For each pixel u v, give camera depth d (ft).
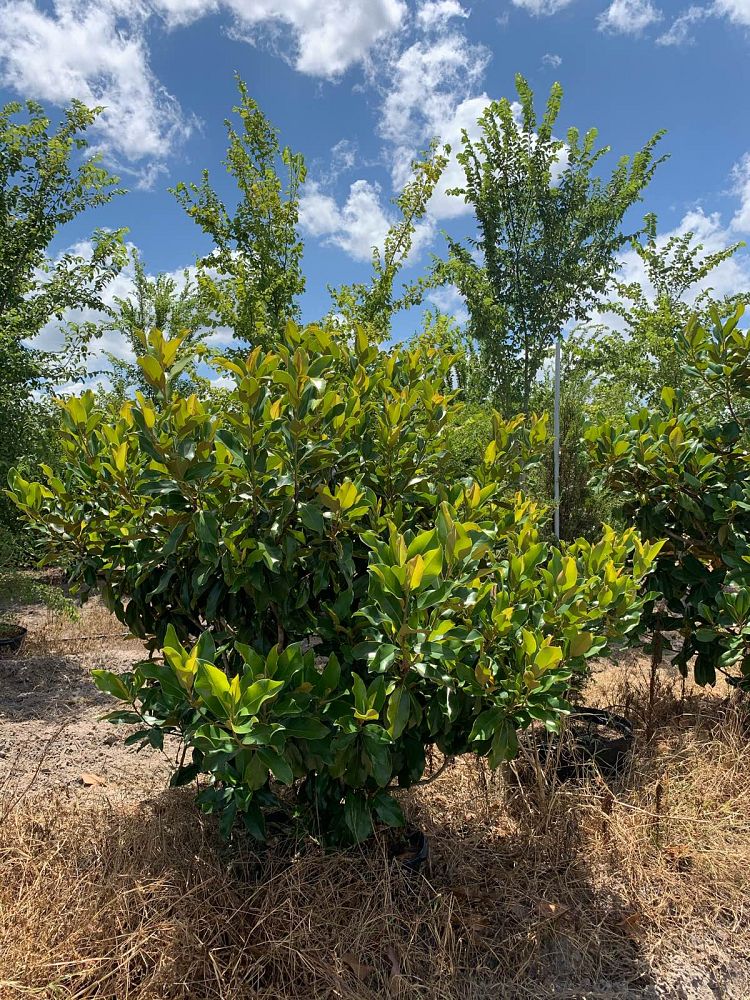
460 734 7.91
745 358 13.12
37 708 14.71
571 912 8.01
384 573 6.56
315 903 7.27
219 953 6.82
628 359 29.60
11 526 19.12
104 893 7.21
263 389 7.68
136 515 8.58
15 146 20.62
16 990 6.06
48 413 19.75
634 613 9.12
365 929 7.11
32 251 21.08
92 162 21.26
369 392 9.55
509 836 9.32
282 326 20.13
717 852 8.98
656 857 8.96
